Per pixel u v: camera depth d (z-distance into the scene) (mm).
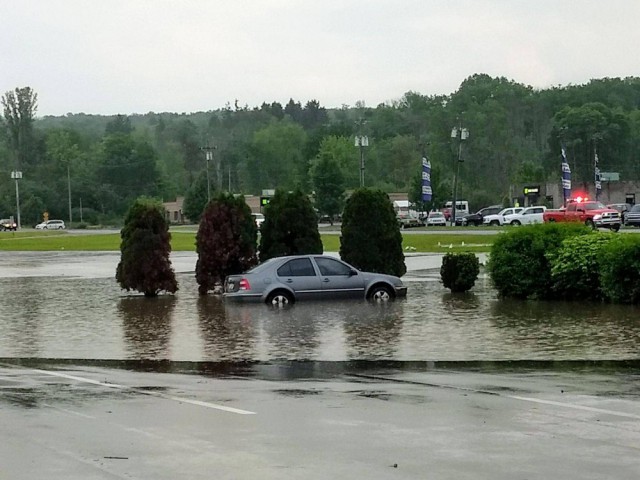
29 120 185375
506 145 157250
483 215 107375
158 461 8680
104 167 176500
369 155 157125
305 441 9445
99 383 13586
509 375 13695
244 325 20812
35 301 28344
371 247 28391
